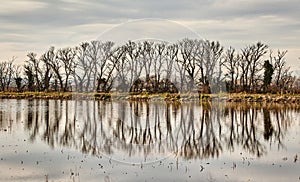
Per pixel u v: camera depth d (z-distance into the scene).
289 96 43.41
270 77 53.22
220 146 13.39
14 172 9.93
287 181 9.49
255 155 12.41
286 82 55.38
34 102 40.91
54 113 25.78
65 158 11.29
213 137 13.95
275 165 11.05
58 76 55.94
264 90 53.09
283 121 22.56
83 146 12.01
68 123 19.09
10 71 70.44
